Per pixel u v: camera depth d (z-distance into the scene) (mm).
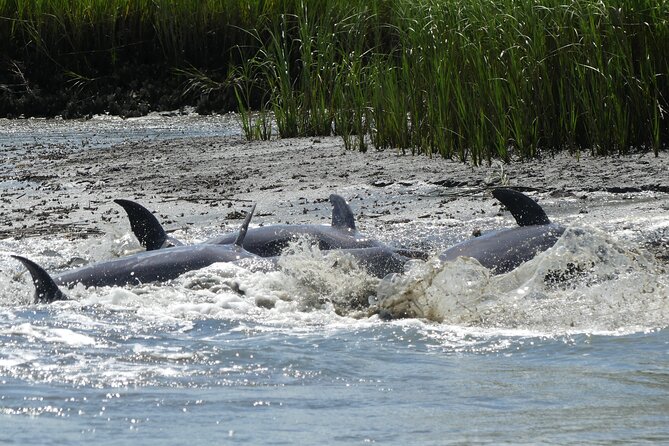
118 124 65625
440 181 38656
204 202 38094
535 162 40375
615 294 22000
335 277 23219
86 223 35281
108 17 72250
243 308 21984
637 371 16344
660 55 40438
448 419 13922
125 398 15078
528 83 41469
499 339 18828
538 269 23406
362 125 51031
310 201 37312
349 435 13258
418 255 25812
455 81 42781
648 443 12750
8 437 13234
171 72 71750
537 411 14250
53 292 22750
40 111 70438
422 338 19000
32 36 71562
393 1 54500
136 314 21297
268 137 52844
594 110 40438
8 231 34094
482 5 43469
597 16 41625
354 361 17344
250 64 67625
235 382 16062
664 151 39938
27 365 16922
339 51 56344
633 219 30844
